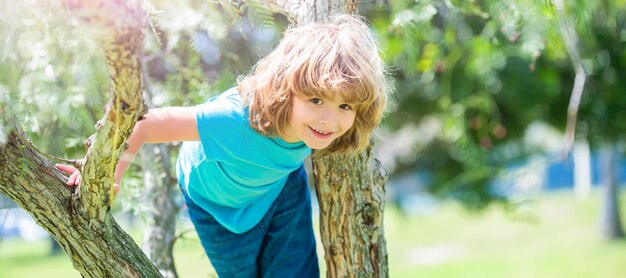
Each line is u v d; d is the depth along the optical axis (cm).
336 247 215
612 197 1094
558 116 584
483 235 1164
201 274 425
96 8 126
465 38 434
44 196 170
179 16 246
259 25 220
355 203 212
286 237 228
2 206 230
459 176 644
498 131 536
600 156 1105
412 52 292
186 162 216
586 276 824
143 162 270
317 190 217
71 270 973
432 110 626
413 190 820
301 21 207
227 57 305
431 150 727
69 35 220
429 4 246
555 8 241
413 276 885
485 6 305
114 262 177
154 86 288
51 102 250
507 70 532
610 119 561
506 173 380
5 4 181
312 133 184
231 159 196
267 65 189
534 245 1046
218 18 256
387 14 325
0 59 198
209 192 214
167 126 188
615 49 510
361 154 211
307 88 179
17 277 935
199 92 270
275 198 225
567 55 418
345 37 185
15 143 168
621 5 417
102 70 252
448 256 1002
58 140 275
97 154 157
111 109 146
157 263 264
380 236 217
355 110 186
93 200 168
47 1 167
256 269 232
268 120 187
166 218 271
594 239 1070
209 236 225
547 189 1744
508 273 866
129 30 131
